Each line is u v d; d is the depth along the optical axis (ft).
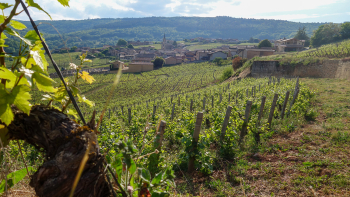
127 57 367.45
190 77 210.59
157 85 188.44
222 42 597.93
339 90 46.83
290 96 38.70
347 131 21.24
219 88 95.50
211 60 298.56
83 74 4.28
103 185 3.99
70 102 4.28
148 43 592.19
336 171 13.97
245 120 22.57
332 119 26.45
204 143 16.21
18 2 3.51
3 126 3.65
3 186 4.42
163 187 6.39
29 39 3.61
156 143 11.66
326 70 95.71
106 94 165.48
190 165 16.39
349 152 16.48
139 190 5.08
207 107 48.75
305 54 135.54
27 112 3.31
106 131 25.45
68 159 3.50
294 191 12.48
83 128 3.84
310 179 13.34
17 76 3.30
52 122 3.72
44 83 3.50
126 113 57.47
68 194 3.49
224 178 14.78
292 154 17.35
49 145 3.71
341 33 219.20
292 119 27.53
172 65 298.56
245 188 13.19
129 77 230.89
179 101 69.92
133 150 5.26
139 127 31.55
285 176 14.10
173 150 21.81
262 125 24.91
